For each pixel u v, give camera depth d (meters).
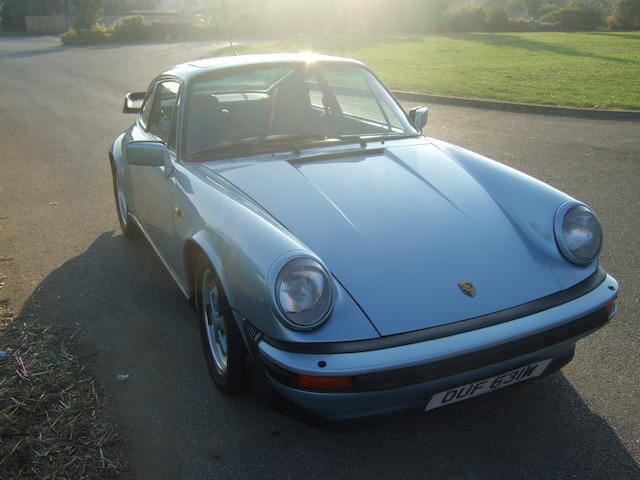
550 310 2.39
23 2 54.47
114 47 31.97
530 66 17.70
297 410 2.34
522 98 12.01
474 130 9.43
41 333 3.53
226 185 3.00
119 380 3.08
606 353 3.19
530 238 2.71
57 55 27.39
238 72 3.70
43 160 8.06
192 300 3.32
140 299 3.98
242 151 3.38
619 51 22.31
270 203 2.78
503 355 2.26
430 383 2.20
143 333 3.55
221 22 10.93
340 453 2.55
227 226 2.61
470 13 39.16
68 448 2.56
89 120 11.24
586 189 6.14
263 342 2.25
